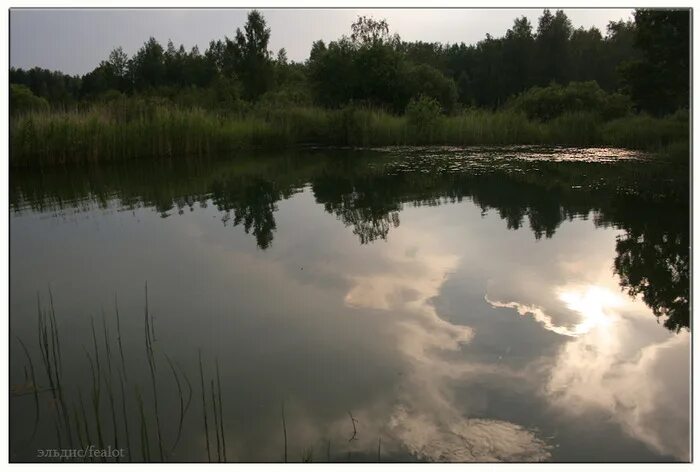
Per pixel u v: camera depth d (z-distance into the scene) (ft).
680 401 12.89
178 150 62.64
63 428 12.14
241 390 13.47
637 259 22.81
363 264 22.71
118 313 17.95
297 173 49.57
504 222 29.68
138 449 11.41
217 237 27.07
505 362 14.66
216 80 127.75
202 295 19.48
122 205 34.60
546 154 62.18
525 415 12.42
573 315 17.49
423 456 11.15
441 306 18.28
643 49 75.05
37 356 15.14
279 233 27.86
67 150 51.57
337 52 106.11
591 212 31.53
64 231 28.12
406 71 105.09
